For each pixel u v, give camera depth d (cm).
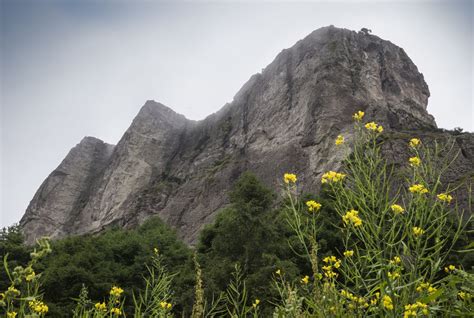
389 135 4125
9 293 203
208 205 5862
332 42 6875
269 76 7594
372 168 274
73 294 2280
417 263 237
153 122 9606
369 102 5744
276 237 2122
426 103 7062
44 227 9056
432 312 235
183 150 8925
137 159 8888
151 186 8256
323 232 1809
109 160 9769
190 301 1397
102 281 2464
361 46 7131
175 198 6500
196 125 9500
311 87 6131
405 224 244
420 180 270
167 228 5125
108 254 3175
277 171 5334
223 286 1778
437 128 5234
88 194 9556
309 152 5141
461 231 245
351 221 252
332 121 5300
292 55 7431
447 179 3222
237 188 2566
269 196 2444
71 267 2377
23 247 3288
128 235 4259
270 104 6950
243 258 2052
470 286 245
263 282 1548
